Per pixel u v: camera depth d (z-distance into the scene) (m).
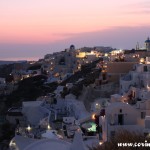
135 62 90.88
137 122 45.16
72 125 56.78
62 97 102.81
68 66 192.62
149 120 42.50
